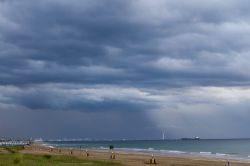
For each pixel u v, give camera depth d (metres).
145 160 68.81
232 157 90.94
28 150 108.88
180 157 85.44
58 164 46.88
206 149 163.38
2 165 39.97
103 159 69.25
